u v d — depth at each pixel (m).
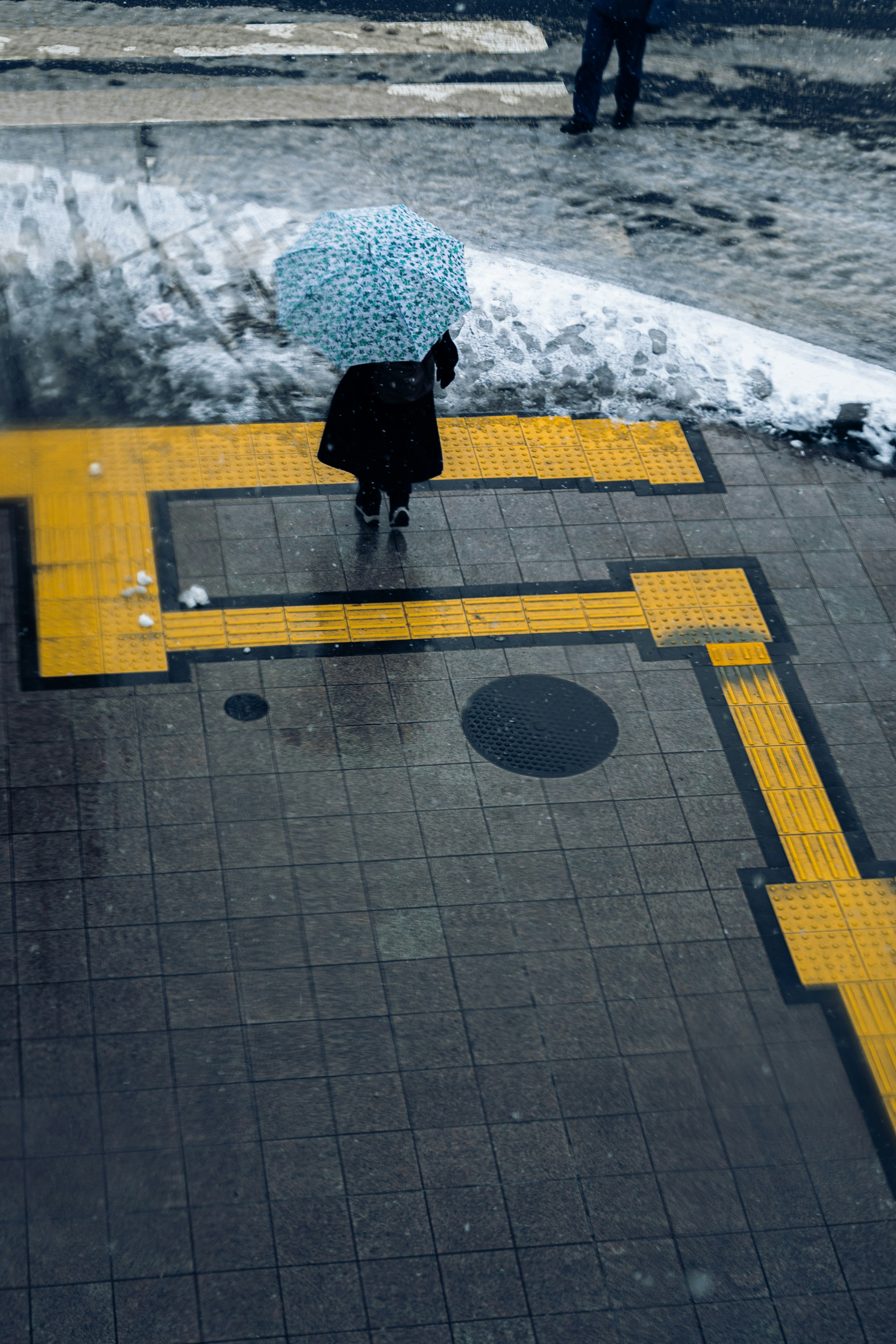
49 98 11.70
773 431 9.35
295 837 6.51
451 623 7.70
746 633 7.88
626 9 11.37
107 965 5.90
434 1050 5.80
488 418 9.12
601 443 9.06
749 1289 5.23
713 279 10.68
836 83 13.58
